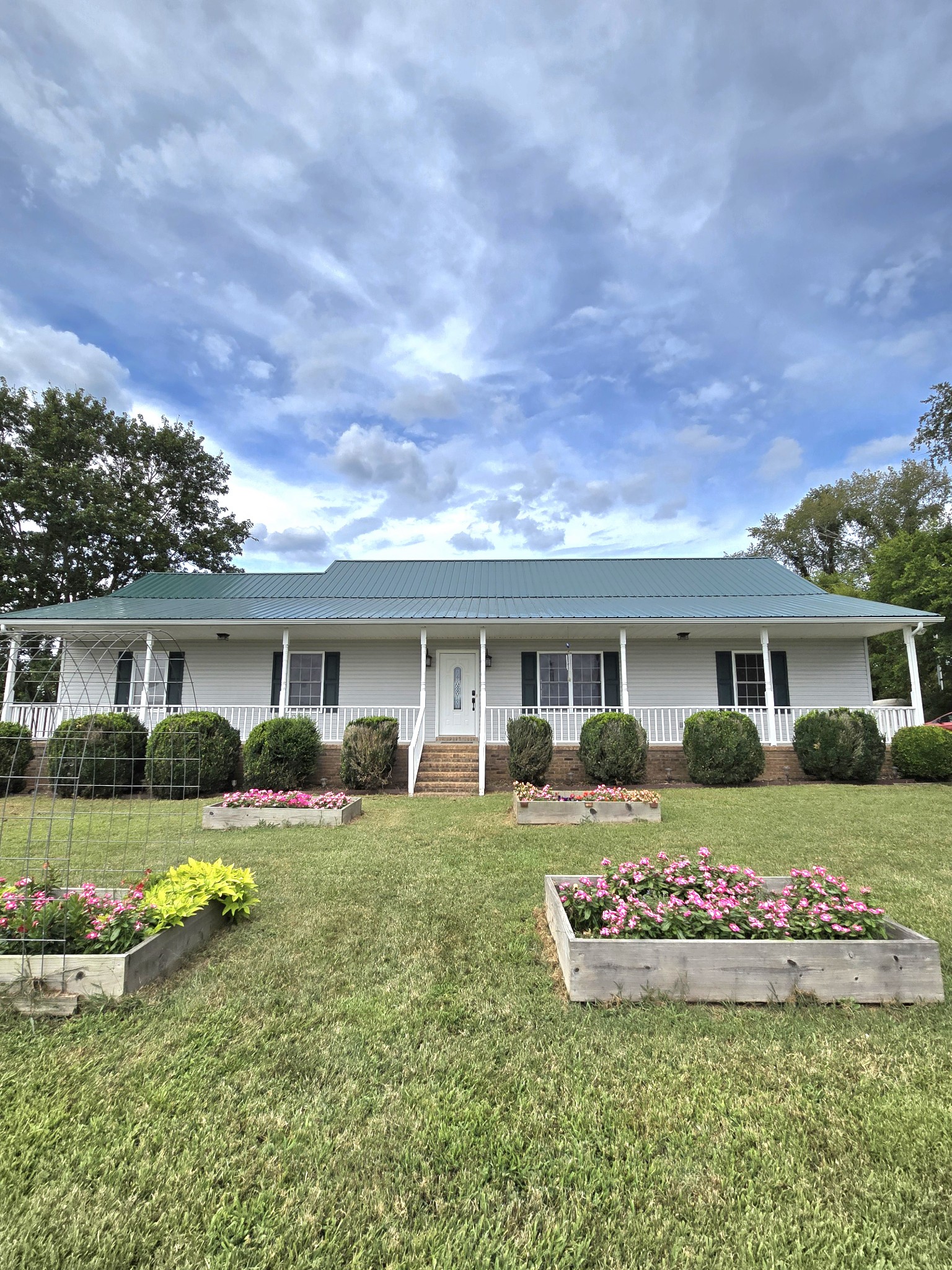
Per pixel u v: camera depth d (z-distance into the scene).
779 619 13.09
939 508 32.38
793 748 12.58
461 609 14.20
